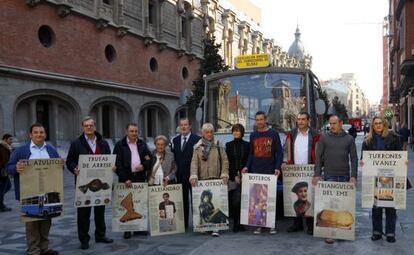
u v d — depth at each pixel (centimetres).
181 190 821
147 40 3241
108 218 994
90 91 2662
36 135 694
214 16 4556
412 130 3462
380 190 723
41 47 2275
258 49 6134
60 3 2358
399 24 3281
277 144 805
